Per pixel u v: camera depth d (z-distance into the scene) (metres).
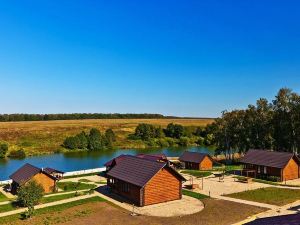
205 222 38.12
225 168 82.12
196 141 159.75
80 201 47.47
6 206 45.09
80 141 136.88
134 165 51.75
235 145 97.75
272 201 47.41
